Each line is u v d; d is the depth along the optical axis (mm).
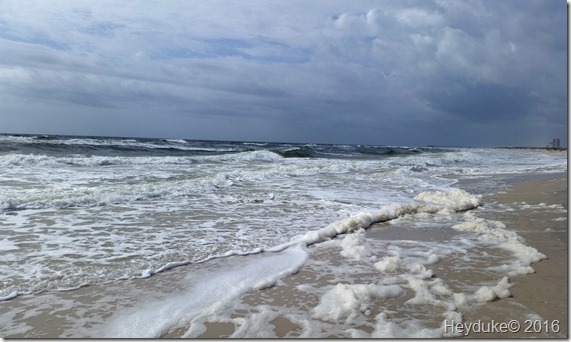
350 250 5496
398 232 6762
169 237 6082
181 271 4660
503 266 4887
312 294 4043
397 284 4316
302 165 19156
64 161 16656
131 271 4590
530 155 47938
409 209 8383
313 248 5738
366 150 46562
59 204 8031
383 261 4922
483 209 8953
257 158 25875
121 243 5691
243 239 6082
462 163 28500
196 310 3633
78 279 4312
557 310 3633
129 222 6949
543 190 12117
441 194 10219
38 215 7188
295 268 4805
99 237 5957
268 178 14172
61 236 5941
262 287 4195
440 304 3748
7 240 5652
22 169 14078
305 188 11805
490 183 14266
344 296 3865
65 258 4977
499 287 4020
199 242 5859
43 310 3592
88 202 8391
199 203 8922
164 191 9914
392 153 42312
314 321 3426
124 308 3654
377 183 13516
